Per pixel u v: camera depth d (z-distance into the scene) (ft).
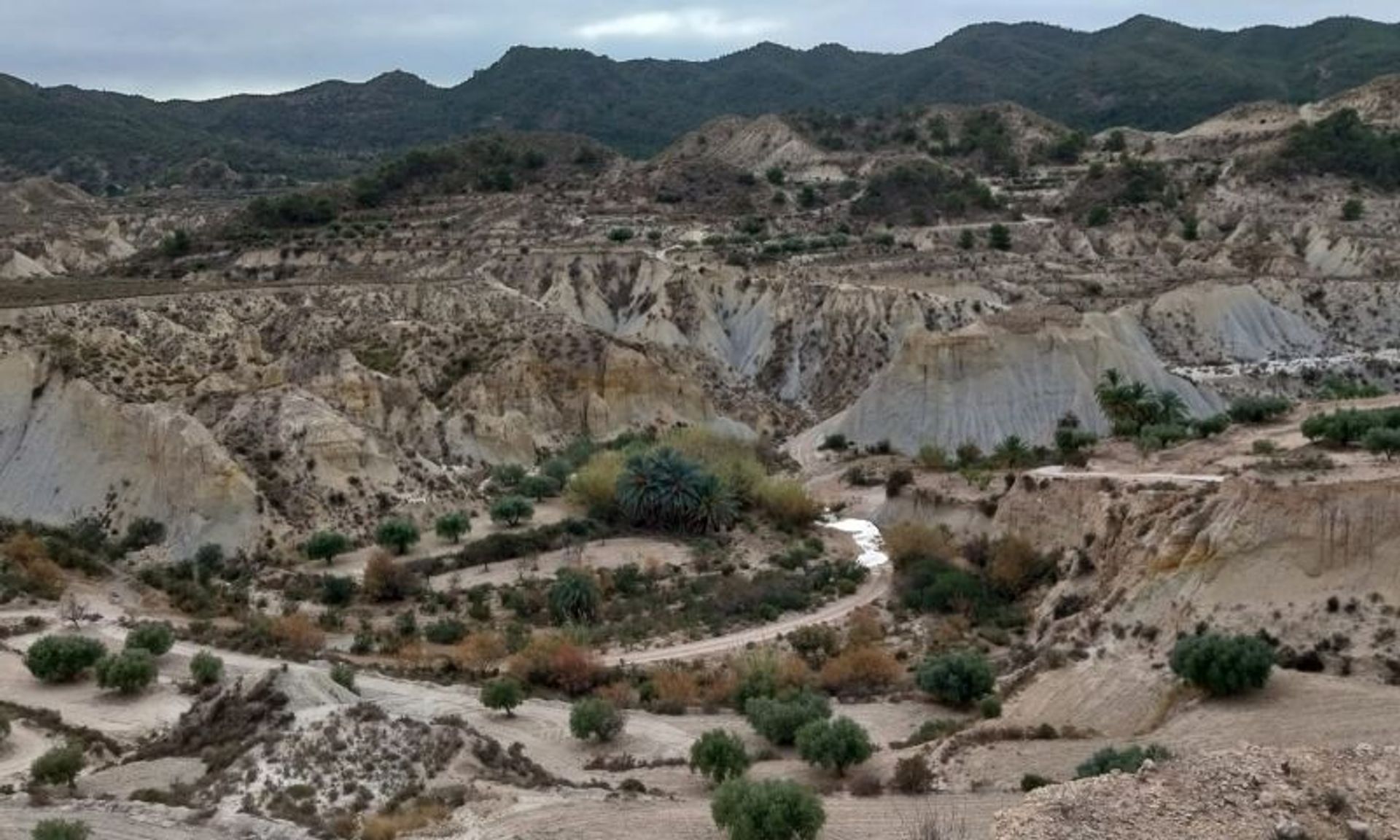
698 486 299.79
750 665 203.51
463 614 246.27
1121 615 172.96
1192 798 81.35
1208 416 376.07
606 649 226.99
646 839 119.14
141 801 136.26
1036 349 384.47
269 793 136.26
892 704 188.65
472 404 375.45
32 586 239.50
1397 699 135.03
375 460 297.33
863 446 386.52
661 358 416.26
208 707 165.37
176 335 366.43
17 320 347.36
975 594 239.71
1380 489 160.25
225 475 271.28
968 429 372.17
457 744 149.89
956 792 132.67
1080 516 233.76
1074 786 84.33
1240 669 141.49
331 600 250.16
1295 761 86.94
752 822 112.98
